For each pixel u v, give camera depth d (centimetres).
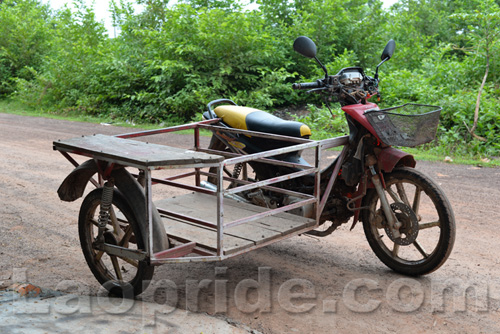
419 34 1517
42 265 402
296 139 392
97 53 1583
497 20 1070
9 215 526
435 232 476
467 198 583
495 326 310
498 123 891
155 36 1374
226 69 1246
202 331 290
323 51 1356
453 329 307
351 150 390
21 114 1526
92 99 1459
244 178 460
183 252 325
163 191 617
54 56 1919
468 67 1112
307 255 427
